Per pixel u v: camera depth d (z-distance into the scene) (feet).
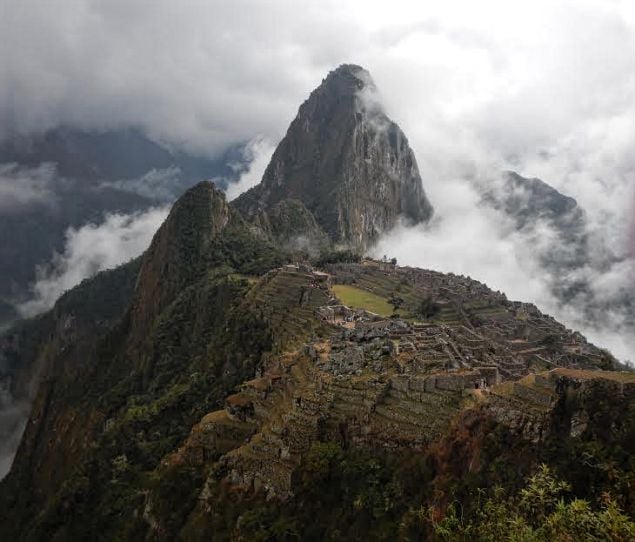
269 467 230.68
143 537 277.23
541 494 100.22
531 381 179.32
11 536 543.39
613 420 159.22
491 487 162.09
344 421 226.38
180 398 431.84
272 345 408.46
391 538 177.47
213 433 286.25
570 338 494.18
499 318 525.34
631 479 142.31
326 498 207.62
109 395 615.98
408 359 247.29
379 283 646.33
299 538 201.77
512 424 172.65
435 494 174.50
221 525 229.45
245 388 311.06
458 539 107.34
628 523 84.28
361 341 302.04
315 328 381.40
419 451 197.57
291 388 274.16
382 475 198.29
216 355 462.60
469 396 203.21
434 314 520.83
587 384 167.32
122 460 383.24
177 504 268.62
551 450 160.35
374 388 229.04
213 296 604.90
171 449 367.04
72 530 359.25
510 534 94.89
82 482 395.34
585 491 149.69
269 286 518.78
